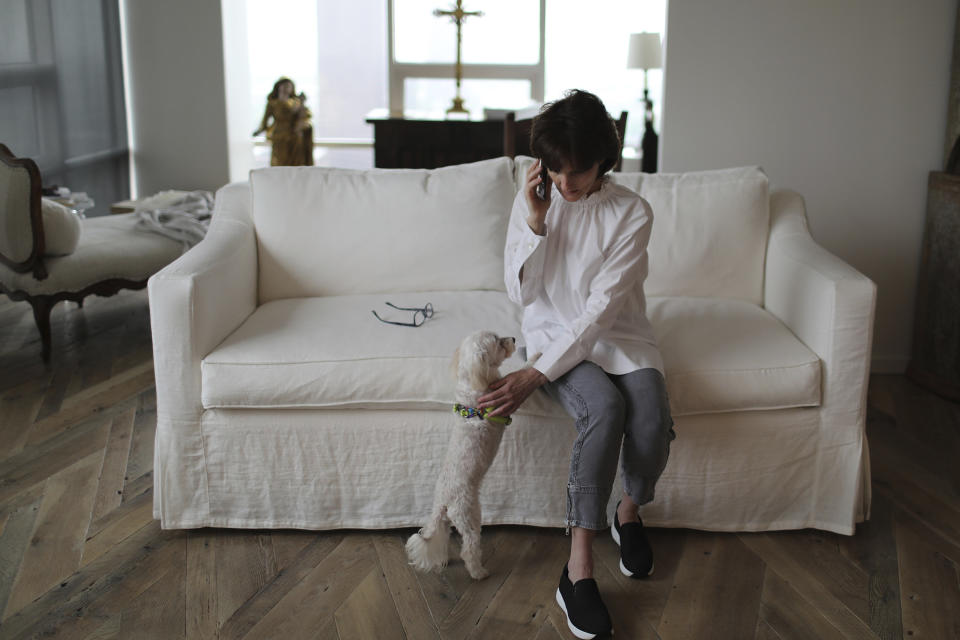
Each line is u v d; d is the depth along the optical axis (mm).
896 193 3148
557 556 1978
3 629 1703
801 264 2166
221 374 1955
